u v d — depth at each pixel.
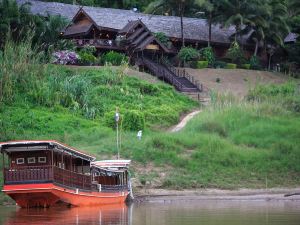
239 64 96.12
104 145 57.75
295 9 103.94
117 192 47.06
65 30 90.50
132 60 88.69
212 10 93.50
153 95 77.06
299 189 53.16
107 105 71.06
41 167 41.69
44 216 38.22
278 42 97.56
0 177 49.47
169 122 70.50
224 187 52.81
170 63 91.12
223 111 68.12
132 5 121.12
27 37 75.19
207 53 94.00
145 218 37.03
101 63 84.19
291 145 59.50
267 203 47.00
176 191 51.72
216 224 33.97
